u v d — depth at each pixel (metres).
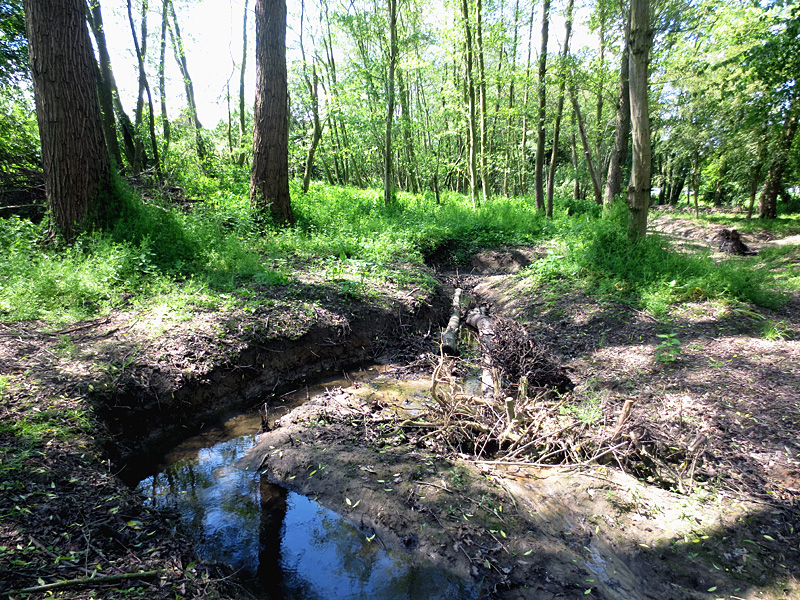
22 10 10.30
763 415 4.18
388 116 15.16
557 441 3.96
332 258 8.77
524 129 21.69
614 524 3.15
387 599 2.77
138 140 11.52
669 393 4.74
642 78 7.68
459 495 3.45
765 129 18.17
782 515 3.07
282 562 3.04
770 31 11.43
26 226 6.81
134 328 5.35
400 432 4.34
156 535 2.81
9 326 4.99
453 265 12.55
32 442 3.26
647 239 8.43
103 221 7.34
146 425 4.44
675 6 12.02
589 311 7.07
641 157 8.06
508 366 5.70
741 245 14.09
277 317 6.21
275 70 10.23
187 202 10.12
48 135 6.85
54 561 2.33
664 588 2.69
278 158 10.59
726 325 6.18
